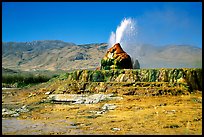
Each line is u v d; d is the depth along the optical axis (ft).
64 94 100.32
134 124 61.72
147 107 78.84
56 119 69.67
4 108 85.97
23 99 101.50
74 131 56.90
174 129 56.90
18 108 85.92
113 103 85.87
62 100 93.50
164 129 57.00
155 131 55.62
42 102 93.61
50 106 87.45
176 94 93.35
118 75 107.86
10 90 127.34
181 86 98.43
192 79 103.30
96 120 66.95
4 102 97.50
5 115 75.36
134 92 94.73
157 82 101.35
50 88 109.40
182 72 104.06
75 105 87.61
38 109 83.61
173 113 70.85
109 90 98.43
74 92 101.60
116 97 91.97
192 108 76.07
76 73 112.27
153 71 106.01
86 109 80.84
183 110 73.87
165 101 85.25
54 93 104.32
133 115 70.54
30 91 114.21
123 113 73.51
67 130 57.88
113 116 70.64
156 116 68.33
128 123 62.85
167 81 103.96
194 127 58.08
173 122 62.18
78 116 72.08
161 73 105.09
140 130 56.59
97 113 75.15
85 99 92.48
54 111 80.07
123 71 108.37
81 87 103.55
